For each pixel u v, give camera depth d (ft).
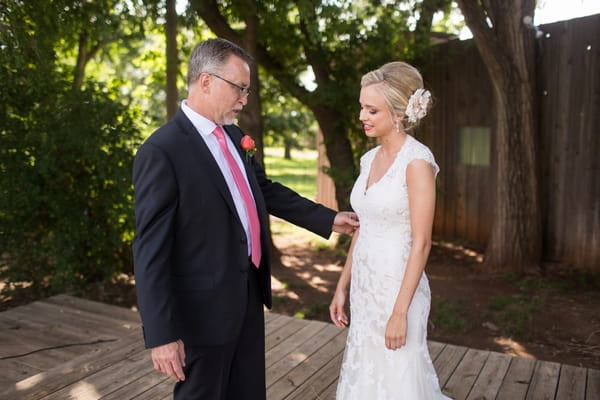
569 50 19.99
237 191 6.72
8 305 17.19
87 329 13.25
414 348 6.88
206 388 6.49
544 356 13.08
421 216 6.45
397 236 6.84
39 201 16.88
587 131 19.83
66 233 17.39
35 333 13.01
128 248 19.54
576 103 19.97
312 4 18.21
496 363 10.37
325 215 8.02
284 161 75.61
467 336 14.44
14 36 16.06
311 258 23.59
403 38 23.35
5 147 16.67
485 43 18.33
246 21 21.01
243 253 6.50
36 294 17.95
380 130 6.73
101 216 18.52
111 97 19.10
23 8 17.08
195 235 6.23
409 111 6.54
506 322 15.14
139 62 30.19
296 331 12.23
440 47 24.50
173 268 6.27
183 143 6.21
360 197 7.14
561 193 20.67
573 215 20.44
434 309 16.35
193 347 6.33
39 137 16.78
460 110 24.29
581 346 13.55
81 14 19.61
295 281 20.06
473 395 9.15
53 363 11.42
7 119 16.81
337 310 7.83
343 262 22.67
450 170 25.12
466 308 16.40
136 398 9.19
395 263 6.83
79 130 16.88
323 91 22.57
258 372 7.14
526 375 9.86
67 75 18.83
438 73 24.94
